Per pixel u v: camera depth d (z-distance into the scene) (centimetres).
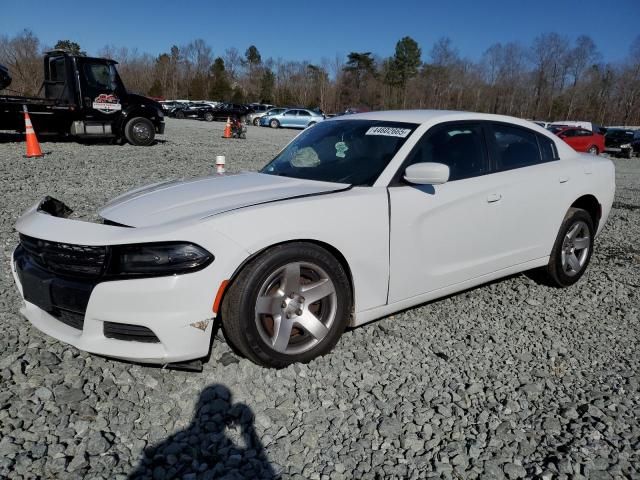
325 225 292
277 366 290
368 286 316
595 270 514
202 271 258
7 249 492
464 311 396
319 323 298
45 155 1169
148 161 1156
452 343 343
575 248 451
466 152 377
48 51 1369
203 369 291
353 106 8306
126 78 8512
